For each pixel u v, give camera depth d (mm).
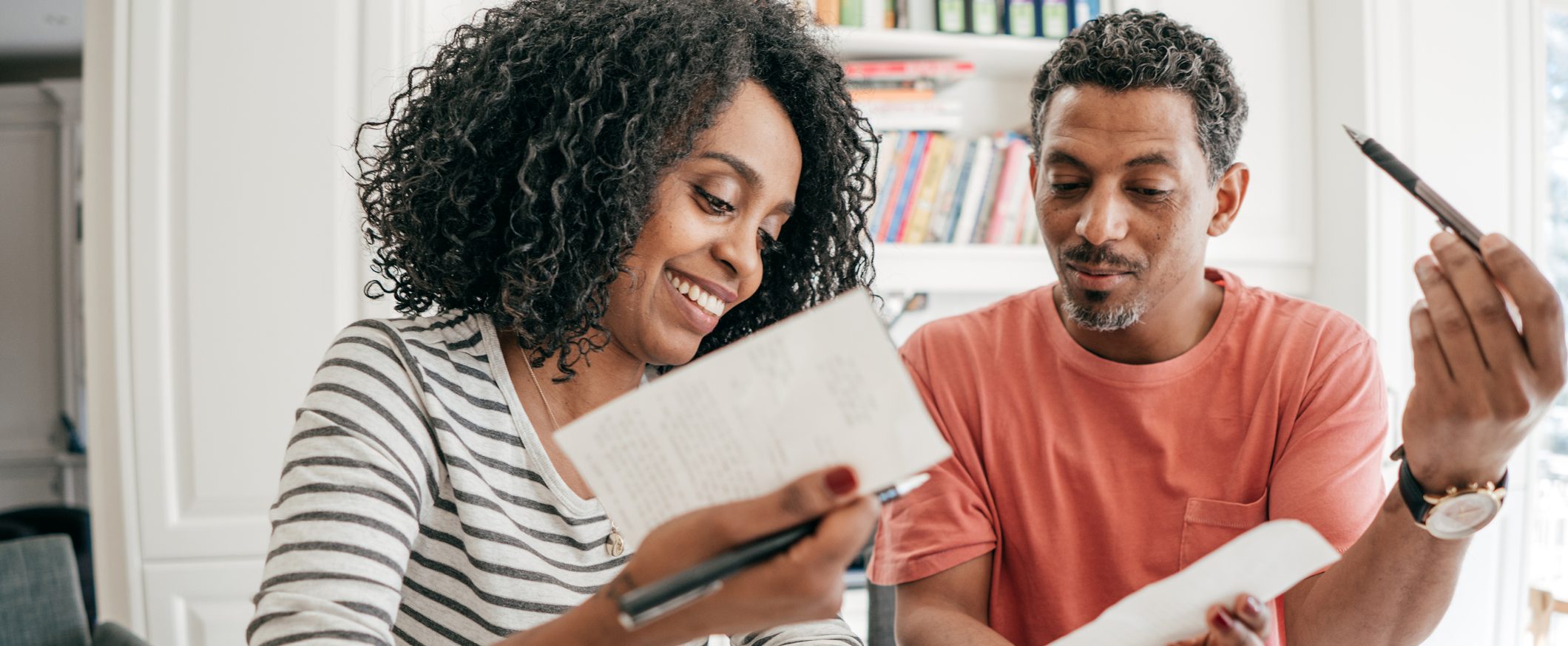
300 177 1968
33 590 1604
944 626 1009
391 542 701
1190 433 1079
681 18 852
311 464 708
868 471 558
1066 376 1112
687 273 854
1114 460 1086
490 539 777
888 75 2264
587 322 831
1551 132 2688
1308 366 1065
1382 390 1094
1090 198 1004
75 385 5141
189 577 1933
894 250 2229
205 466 1940
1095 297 1029
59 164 5133
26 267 5125
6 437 5109
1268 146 2414
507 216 868
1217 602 677
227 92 1952
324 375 763
